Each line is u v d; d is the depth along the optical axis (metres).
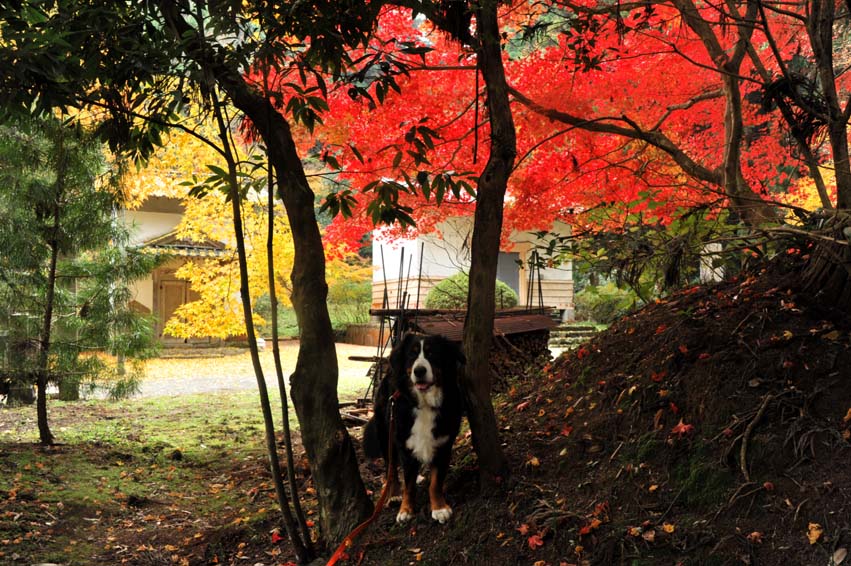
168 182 9.95
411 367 3.57
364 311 24.17
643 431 3.76
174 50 3.04
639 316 5.02
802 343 3.68
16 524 4.32
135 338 7.59
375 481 4.84
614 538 3.10
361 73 3.36
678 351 4.09
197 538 4.25
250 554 3.93
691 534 3.01
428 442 3.62
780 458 3.17
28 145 7.01
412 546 3.52
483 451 3.77
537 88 6.70
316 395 3.79
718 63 6.27
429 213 8.15
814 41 3.91
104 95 3.41
